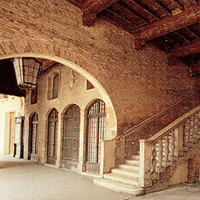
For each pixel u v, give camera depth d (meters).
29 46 5.65
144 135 8.57
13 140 16.95
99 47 7.35
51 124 12.20
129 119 8.06
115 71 7.76
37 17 5.85
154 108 9.07
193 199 5.57
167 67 9.88
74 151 10.19
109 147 7.42
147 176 6.06
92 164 9.07
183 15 7.07
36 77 7.39
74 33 6.68
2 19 5.22
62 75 11.35
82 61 6.84
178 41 9.37
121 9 7.30
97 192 6.12
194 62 10.88
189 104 10.83
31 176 8.39
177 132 6.93
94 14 6.84
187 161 8.12
